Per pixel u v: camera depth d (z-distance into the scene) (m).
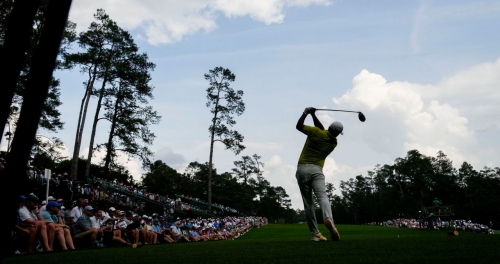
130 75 31.81
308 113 6.40
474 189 84.38
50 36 1.13
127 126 32.38
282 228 43.19
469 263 2.56
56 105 28.73
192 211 37.50
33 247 6.79
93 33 30.59
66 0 1.15
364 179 114.69
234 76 41.12
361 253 3.49
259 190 98.25
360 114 6.44
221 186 84.75
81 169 45.78
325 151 6.27
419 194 84.69
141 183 68.69
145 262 3.47
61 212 10.40
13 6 1.12
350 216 115.25
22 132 1.09
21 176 1.08
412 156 86.75
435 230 25.39
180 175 81.44
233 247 5.25
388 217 100.38
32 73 1.11
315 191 6.19
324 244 5.00
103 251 5.99
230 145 40.31
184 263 3.20
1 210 1.05
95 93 31.19
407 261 2.75
